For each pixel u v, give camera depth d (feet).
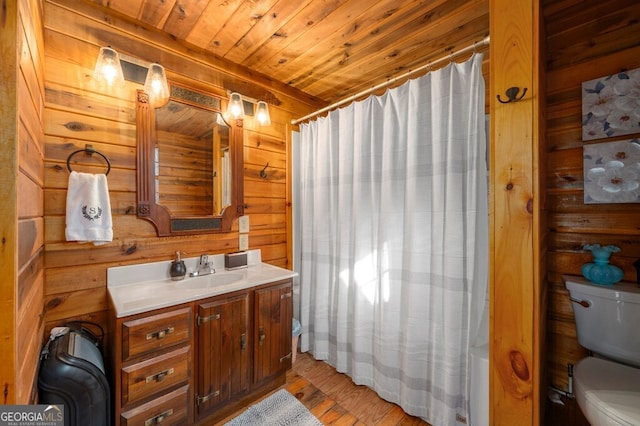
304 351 7.41
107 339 4.70
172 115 5.59
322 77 7.20
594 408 3.34
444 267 4.77
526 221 3.22
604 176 4.53
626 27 4.36
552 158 5.07
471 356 4.39
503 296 3.35
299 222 7.99
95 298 4.67
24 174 2.63
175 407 4.25
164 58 5.43
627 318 4.04
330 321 6.95
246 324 5.18
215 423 4.83
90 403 3.52
